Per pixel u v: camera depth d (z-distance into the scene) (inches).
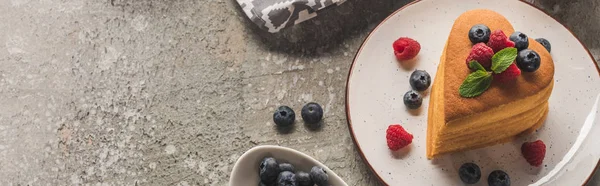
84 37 22.9
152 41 22.8
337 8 22.9
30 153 21.5
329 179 19.6
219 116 21.7
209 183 21.0
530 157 19.5
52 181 21.1
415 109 20.6
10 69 22.6
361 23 22.8
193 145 21.4
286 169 19.7
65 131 21.7
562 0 22.8
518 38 18.8
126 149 21.4
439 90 19.5
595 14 22.6
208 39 22.7
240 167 19.5
